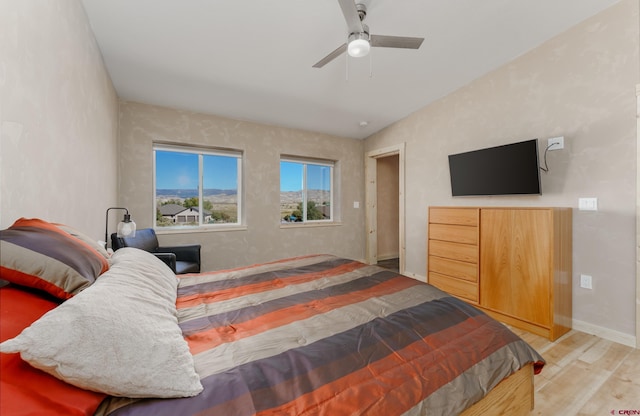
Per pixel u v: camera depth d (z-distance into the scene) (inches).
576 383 67.9
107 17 79.0
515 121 113.7
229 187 156.8
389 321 46.2
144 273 48.1
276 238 163.8
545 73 104.4
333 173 195.0
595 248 92.4
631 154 84.8
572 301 97.4
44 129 50.5
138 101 127.6
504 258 101.6
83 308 26.9
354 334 42.0
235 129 151.4
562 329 92.5
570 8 89.0
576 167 96.7
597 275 92.0
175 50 95.3
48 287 31.0
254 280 68.9
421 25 92.5
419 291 61.0
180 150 141.8
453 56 110.3
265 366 33.6
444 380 35.4
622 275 86.9
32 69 45.9
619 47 86.8
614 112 88.0
